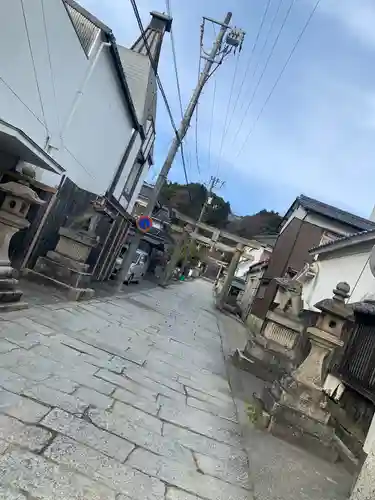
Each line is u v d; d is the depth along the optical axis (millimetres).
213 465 4648
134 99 17969
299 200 23016
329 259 13961
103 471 3654
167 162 17453
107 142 14297
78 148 11633
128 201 21000
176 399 6520
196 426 5668
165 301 22547
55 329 7637
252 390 9078
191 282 57375
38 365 5473
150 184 40281
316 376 6551
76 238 11594
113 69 11852
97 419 4621
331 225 22266
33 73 7844
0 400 4148
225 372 10016
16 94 7555
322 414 6320
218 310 29969
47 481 3199
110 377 6258
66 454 3680
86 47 10070
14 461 3281
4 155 8086
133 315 13453
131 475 3771
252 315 25312
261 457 5336
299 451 5934
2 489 2916
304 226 22562
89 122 11766
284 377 6906
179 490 3844
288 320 11367
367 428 6094
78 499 3135
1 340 5812
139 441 4523
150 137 20422
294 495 4531
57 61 8602
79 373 5859
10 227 7227
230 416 6645
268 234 45062
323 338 6531
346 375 7543
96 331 8953
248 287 35812
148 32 20312
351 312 6555
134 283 24891
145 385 6598
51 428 4016
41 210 10297
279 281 11781
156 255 36688
